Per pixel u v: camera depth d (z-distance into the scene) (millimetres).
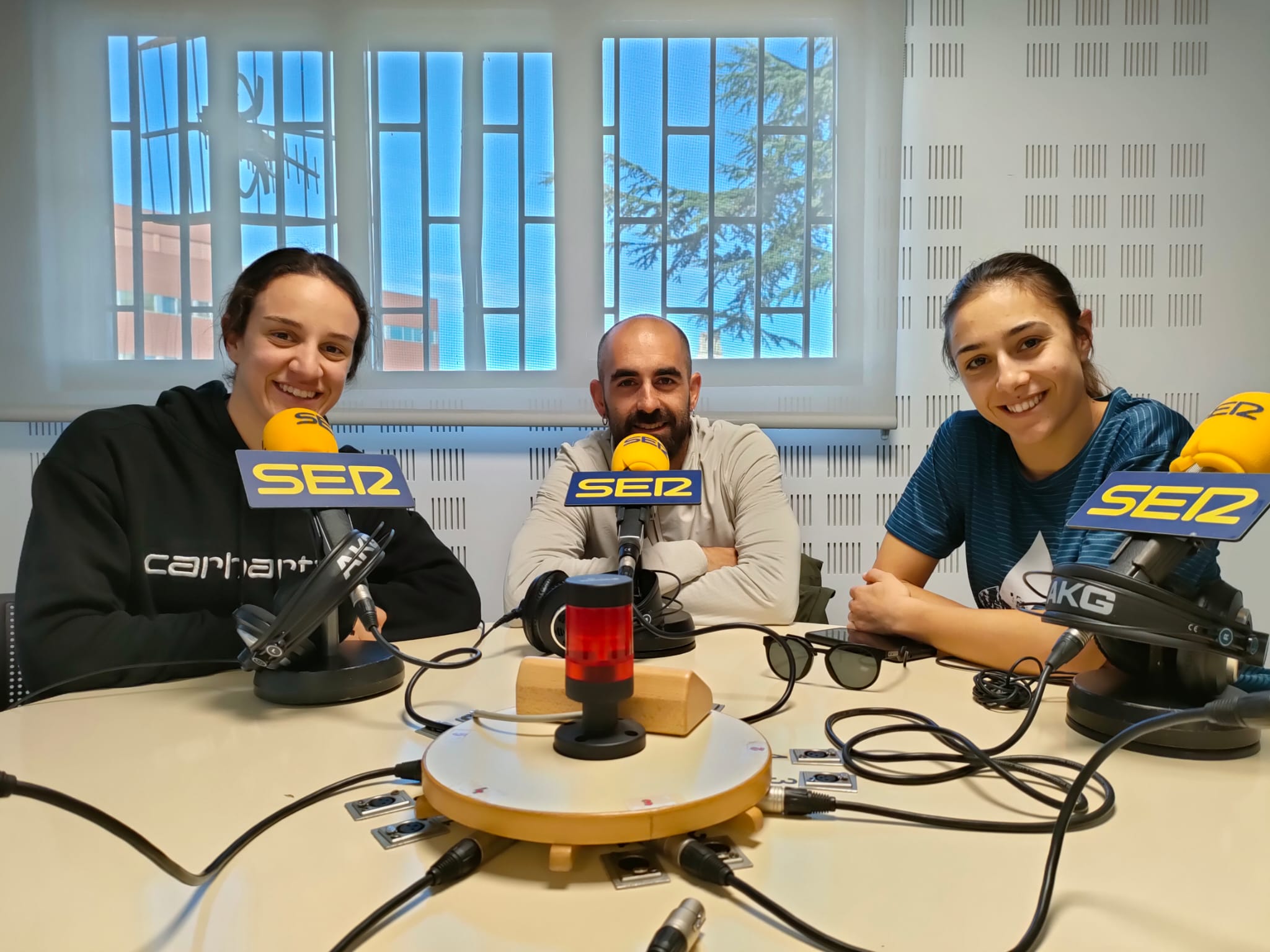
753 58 1986
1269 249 2064
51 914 395
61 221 1982
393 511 1210
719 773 480
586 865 444
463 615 1133
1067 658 657
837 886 423
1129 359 2080
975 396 1184
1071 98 2043
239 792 552
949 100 2039
